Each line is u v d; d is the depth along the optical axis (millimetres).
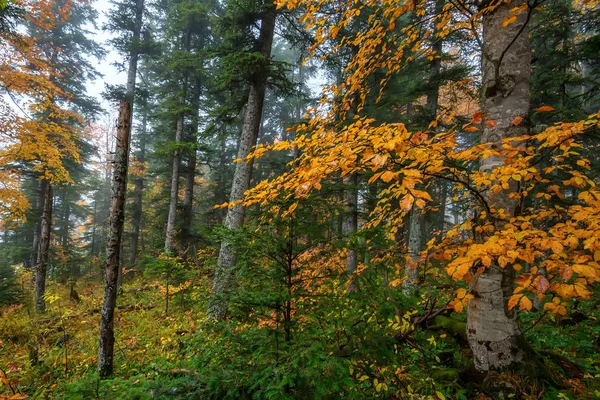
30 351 5773
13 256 17125
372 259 3346
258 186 2779
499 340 3090
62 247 20828
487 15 3244
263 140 25844
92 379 3053
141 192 22094
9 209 10570
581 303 5605
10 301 11430
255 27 9148
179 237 15070
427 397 3021
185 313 8516
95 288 12727
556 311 2053
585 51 7801
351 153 2104
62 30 17734
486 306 3172
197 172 17203
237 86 9672
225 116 10031
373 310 3092
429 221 11031
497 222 2916
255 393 2352
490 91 3148
